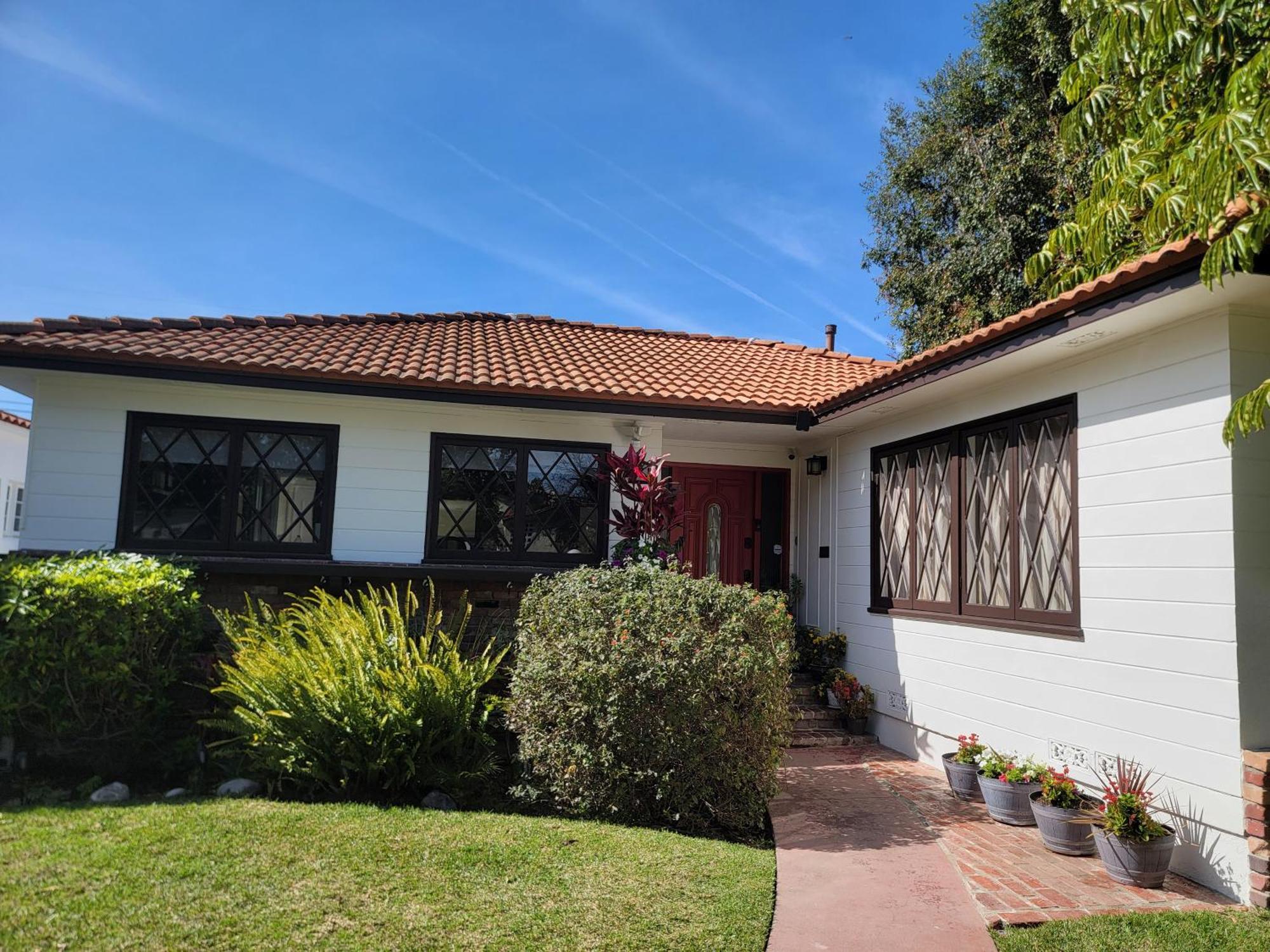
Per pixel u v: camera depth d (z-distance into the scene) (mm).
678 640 5770
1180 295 4988
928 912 4387
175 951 3434
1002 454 7387
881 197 18344
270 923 3715
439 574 8109
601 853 4875
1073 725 6281
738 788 5844
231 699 6543
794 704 9508
